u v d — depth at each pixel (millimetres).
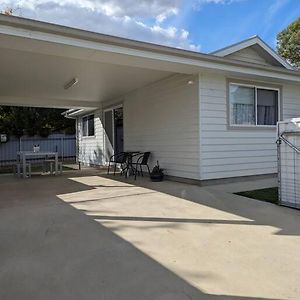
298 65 19703
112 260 2793
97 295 2195
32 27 4395
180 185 6922
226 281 2369
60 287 2322
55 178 8945
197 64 6145
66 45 4750
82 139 15172
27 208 4844
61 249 3076
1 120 18516
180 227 3742
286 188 4727
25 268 2656
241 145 7484
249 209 4590
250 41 8164
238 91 7480
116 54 5227
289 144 4641
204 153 6898
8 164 17250
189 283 2348
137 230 3645
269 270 2549
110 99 11367
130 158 9102
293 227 3695
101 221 4031
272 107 8141
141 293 2211
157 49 5484
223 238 3338
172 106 7715
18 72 7145
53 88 9133
